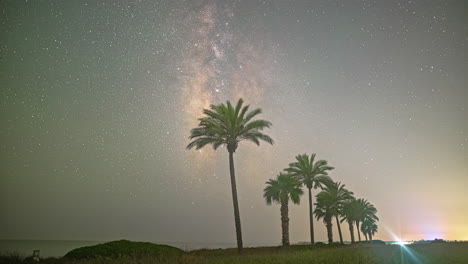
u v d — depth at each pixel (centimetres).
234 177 3678
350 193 6581
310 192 5184
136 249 2267
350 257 1906
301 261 1702
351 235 7494
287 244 4700
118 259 1862
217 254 2894
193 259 1848
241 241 3509
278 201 4988
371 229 9244
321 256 1955
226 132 3653
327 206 6169
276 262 1669
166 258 1819
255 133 3691
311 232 5041
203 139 3650
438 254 2483
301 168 5244
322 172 5209
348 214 7344
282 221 4831
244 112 3691
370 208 8156
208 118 3675
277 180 5047
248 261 1761
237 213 3588
